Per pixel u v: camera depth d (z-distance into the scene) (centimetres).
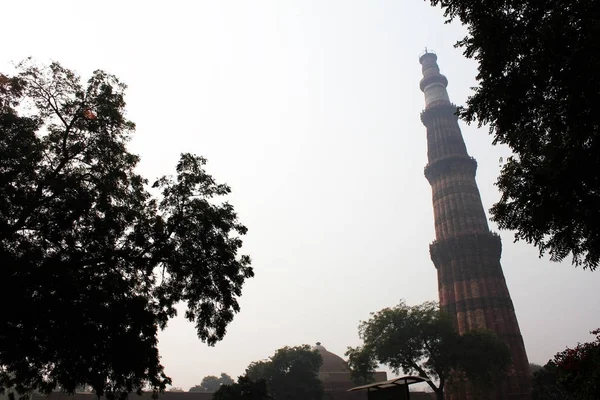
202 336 1878
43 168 1645
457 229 6775
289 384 6266
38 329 1423
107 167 1797
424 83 8650
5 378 1870
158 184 1867
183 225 1784
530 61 1055
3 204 1461
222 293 1842
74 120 1759
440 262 6744
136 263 1708
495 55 1088
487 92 1123
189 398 5891
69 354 1555
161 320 1856
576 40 957
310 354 6638
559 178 1080
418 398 6894
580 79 954
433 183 7494
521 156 1258
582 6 959
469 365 4791
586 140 1045
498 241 6650
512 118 1119
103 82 1859
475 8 1107
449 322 4994
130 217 1759
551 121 1116
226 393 3966
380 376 7625
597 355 1562
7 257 1366
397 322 5088
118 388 1841
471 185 7219
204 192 1892
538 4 1052
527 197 1200
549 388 3322
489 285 6256
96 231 1619
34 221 1534
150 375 1812
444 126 7881
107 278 1658
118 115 1827
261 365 6681
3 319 1355
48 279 1399
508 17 1084
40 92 1712
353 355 5306
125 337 1581
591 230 1159
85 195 1588
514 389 5556
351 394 7150
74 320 1435
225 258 1811
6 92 1639
